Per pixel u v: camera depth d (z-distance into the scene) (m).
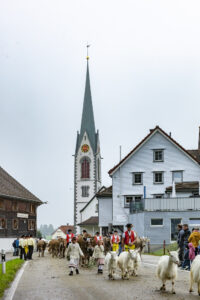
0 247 63.19
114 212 59.38
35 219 78.69
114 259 18.66
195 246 20.66
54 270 24.00
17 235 69.88
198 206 45.12
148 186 58.75
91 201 106.69
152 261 29.05
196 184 54.59
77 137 138.50
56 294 14.57
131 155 59.56
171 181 58.28
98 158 138.38
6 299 13.84
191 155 57.94
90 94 139.50
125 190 59.34
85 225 101.50
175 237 45.00
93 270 23.56
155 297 13.47
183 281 17.47
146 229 45.56
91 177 135.25
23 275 21.50
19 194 72.19
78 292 14.85
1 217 64.56
